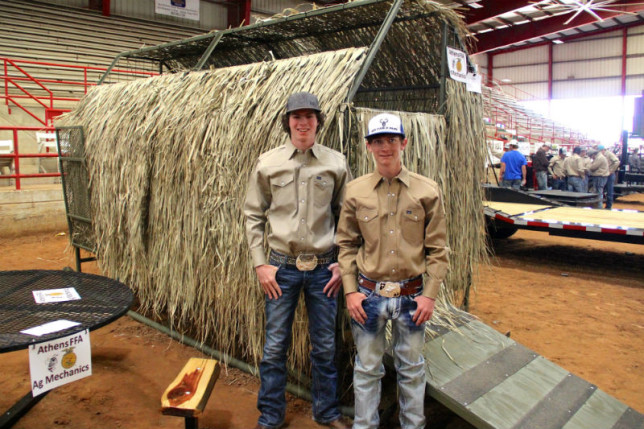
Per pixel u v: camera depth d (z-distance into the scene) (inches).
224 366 144.9
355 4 142.1
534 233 392.2
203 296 145.3
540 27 1002.7
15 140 325.7
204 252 140.1
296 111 99.1
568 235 269.0
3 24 576.1
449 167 145.8
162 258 157.8
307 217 104.3
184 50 214.5
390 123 90.6
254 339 130.1
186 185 143.9
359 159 115.2
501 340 126.6
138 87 177.3
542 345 169.6
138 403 126.7
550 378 112.5
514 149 454.3
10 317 95.9
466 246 156.6
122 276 181.0
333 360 112.9
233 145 129.7
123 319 182.5
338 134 112.9
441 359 113.9
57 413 121.2
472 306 210.4
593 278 259.1
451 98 146.4
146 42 689.6
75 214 204.5
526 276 262.8
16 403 118.3
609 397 109.9
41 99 534.3
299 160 104.2
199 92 148.1
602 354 162.9
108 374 141.6
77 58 622.8
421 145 132.8
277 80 130.3
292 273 105.5
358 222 97.9
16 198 326.3
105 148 177.3
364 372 100.0
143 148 158.2
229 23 789.9
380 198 95.2
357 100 195.8
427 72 167.6
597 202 403.2
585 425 99.0
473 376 108.5
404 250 94.7
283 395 111.7
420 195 93.0
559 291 234.7
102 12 656.4
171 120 149.0
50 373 86.4
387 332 120.0
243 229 128.0
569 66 1273.4
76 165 197.6
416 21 150.7
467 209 156.1
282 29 173.8
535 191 413.1
